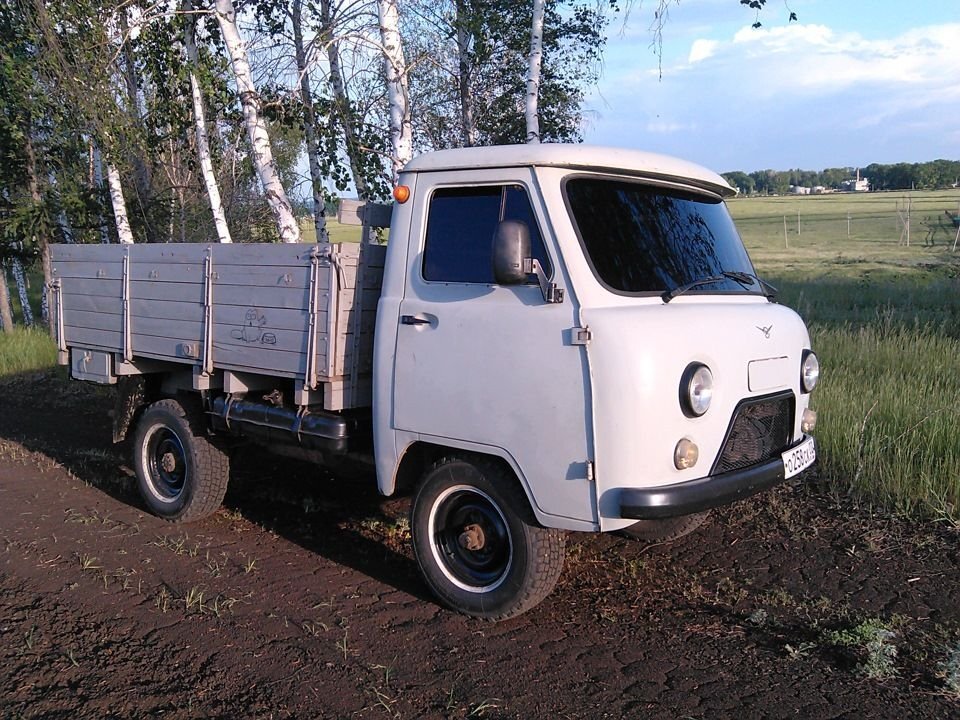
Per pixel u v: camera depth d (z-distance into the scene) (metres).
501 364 4.35
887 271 23.73
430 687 4.02
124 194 14.73
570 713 3.78
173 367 6.79
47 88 12.09
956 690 3.88
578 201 4.36
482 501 4.69
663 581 5.27
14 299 30.72
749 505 6.56
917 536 5.82
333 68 10.07
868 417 7.13
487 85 13.07
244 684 4.05
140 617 4.82
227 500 7.15
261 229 15.26
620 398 3.95
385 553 5.86
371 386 5.28
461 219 4.65
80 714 3.79
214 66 11.45
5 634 4.62
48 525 6.51
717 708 3.82
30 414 11.40
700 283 4.55
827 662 4.20
